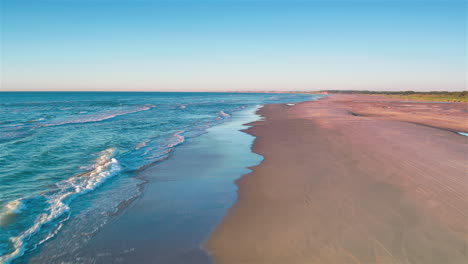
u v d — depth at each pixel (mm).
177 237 4691
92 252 4293
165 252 4270
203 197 6406
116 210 5773
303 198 6086
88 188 6918
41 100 71188
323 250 4133
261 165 8883
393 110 31484
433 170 7723
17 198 6266
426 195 6031
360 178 7223
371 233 4547
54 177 7789
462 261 3801
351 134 13805
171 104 52844
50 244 4496
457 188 6402
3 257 4121
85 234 4812
